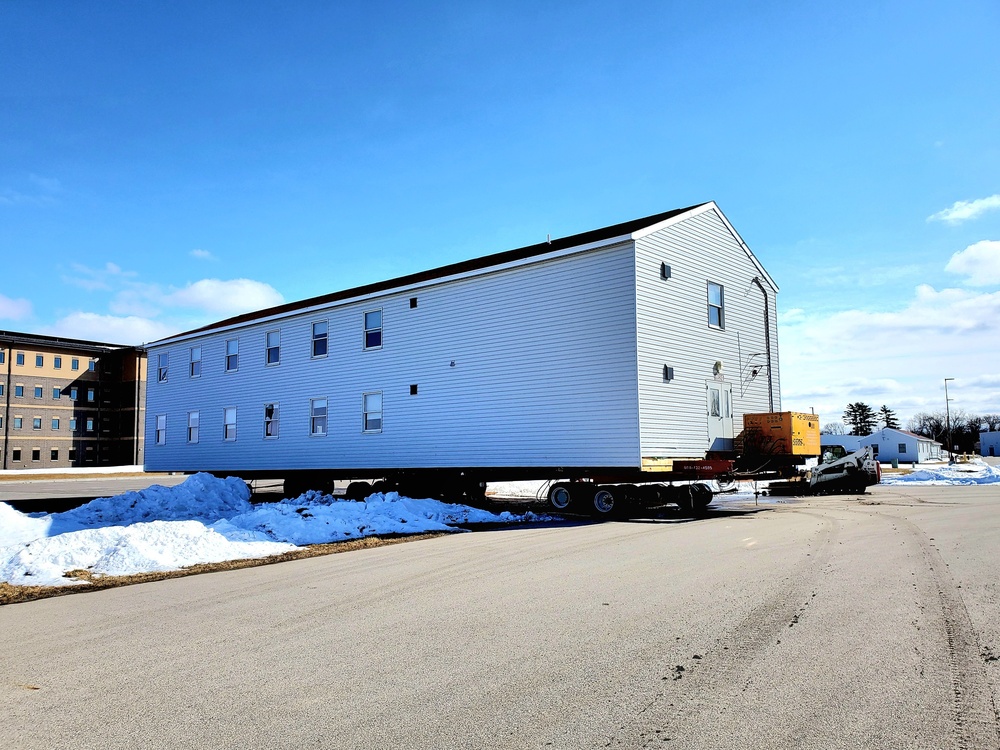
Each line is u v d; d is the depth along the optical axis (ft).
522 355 65.05
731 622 21.34
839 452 84.38
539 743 13.46
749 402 72.28
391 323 75.82
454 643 20.11
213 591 29.27
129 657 19.79
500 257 75.82
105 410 216.54
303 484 85.66
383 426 75.25
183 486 67.21
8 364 197.36
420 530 49.96
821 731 13.65
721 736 13.55
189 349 98.99
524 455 64.13
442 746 13.44
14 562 34.30
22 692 17.07
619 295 59.36
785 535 41.01
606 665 17.78
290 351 85.66
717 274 69.72
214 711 15.49
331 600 26.58
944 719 14.07
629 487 58.34
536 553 36.35
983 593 24.38
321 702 15.87
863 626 20.53
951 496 73.56
